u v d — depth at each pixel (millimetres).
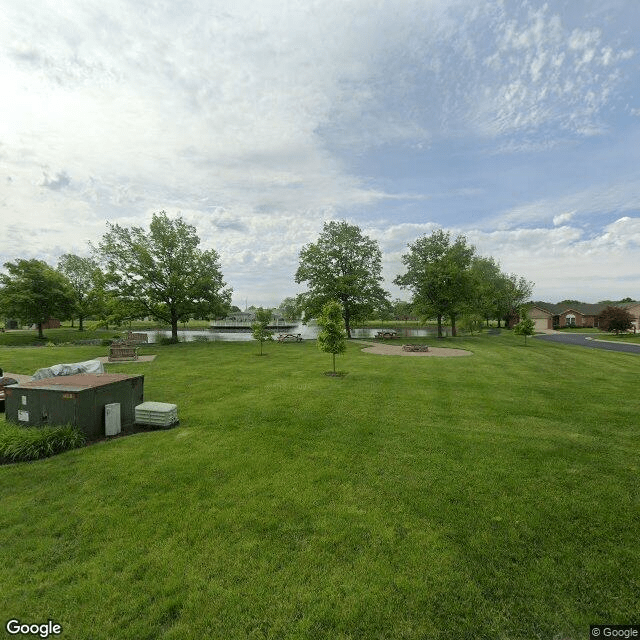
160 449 7430
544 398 11656
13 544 4465
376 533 4625
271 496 5559
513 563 4098
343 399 11414
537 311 66812
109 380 8820
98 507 5262
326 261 39250
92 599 3621
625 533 4637
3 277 39500
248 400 11320
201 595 3658
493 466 6598
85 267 54312
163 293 31938
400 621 3365
